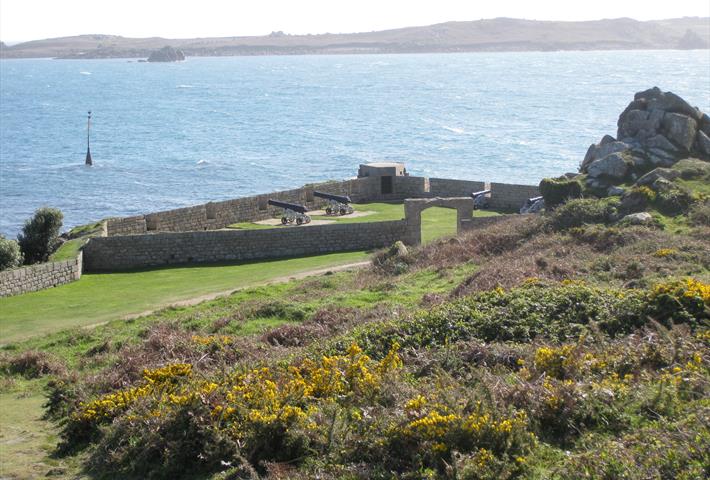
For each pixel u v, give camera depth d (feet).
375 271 119.44
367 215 185.88
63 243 147.13
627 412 42.34
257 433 44.27
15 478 45.44
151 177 330.95
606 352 51.70
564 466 37.06
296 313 88.69
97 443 49.85
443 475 37.68
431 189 206.18
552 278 83.25
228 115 615.57
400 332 64.13
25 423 57.93
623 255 90.79
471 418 40.57
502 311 64.49
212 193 294.46
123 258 146.00
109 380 65.92
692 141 135.74
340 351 62.13
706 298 58.59
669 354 49.80
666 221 109.40
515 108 609.83
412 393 48.26
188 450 44.86
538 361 50.26
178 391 53.31
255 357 69.36
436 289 95.14
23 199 282.15
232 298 109.40
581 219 115.65
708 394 42.34
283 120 568.00
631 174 130.41
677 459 35.12
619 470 35.32
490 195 194.18
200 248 148.36
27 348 87.66
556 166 333.01
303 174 334.44
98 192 296.51
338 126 519.19
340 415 45.34
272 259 148.66
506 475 36.73
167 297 119.24
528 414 42.39
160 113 641.81
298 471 41.34
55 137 479.00
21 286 124.26
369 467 39.88
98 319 106.22
